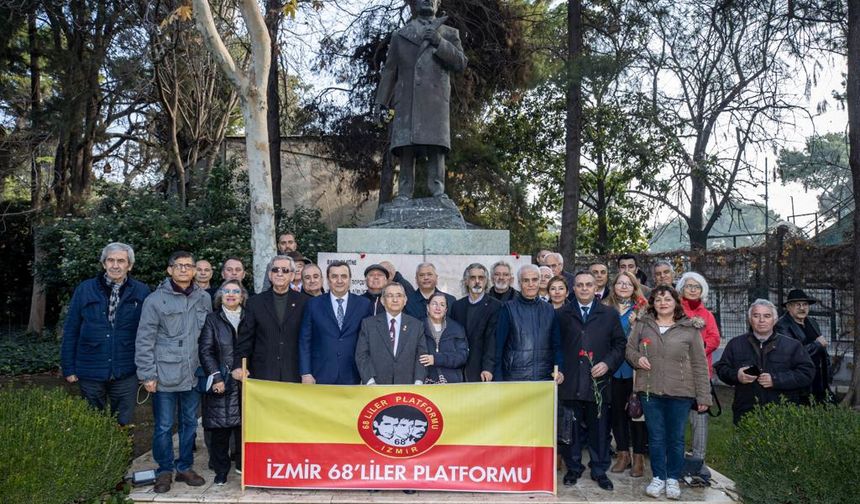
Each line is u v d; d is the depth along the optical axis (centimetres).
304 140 2073
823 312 1182
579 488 580
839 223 1678
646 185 2008
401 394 557
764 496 488
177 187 2092
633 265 736
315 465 557
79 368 586
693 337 557
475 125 1941
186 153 2252
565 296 625
